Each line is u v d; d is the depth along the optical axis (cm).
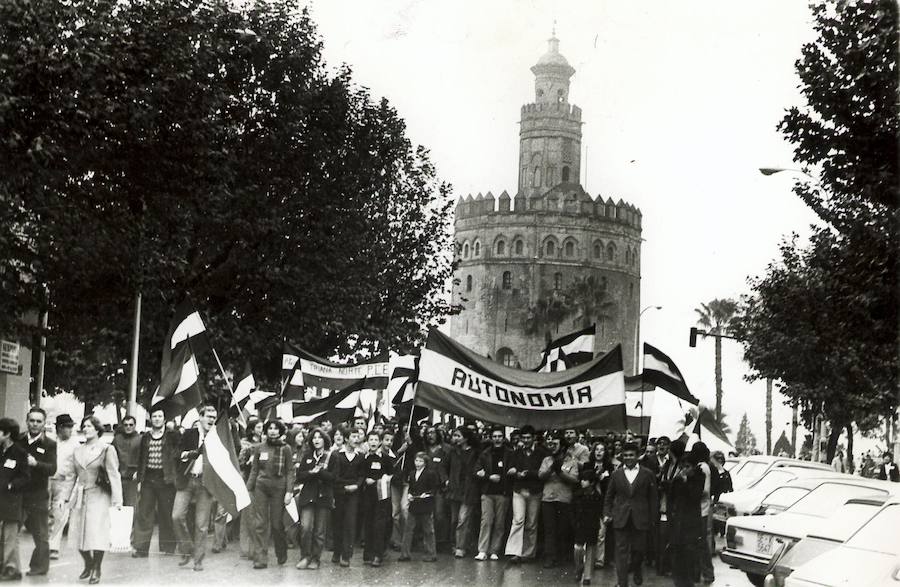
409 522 1738
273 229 3048
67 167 2053
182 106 2294
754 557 1435
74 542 1577
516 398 1802
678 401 2334
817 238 2570
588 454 1777
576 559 1583
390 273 3741
